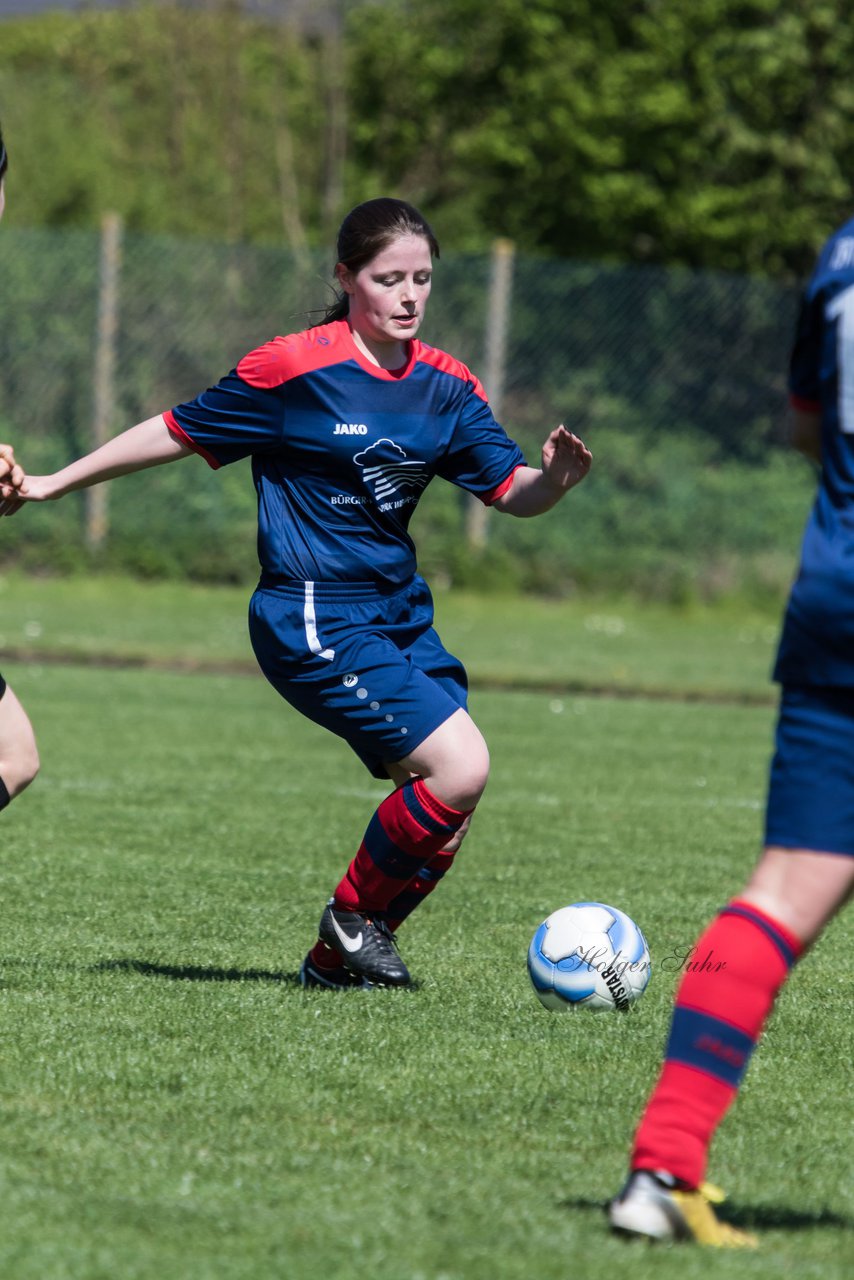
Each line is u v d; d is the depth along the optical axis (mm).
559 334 64188
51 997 15430
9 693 15234
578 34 87688
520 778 31781
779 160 82250
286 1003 15539
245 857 23453
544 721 39906
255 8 93250
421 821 15609
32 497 15312
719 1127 12250
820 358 10242
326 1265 9125
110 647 49094
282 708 40594
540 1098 12773
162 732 36094
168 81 92688
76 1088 12594
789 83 82062
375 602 15766
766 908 9867
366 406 15414
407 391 15586
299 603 15602
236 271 63469
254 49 97500
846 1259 9555
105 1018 14711
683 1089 9742
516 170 88188
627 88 84938
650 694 45531
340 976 16453
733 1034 9750
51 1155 10984
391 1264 9156
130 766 31516
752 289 65125
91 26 96188
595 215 85250
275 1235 9594
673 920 20094
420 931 19359
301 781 30672
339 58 91938
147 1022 14617
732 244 84125
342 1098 12578
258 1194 10328
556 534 64500
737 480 64875
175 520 63969
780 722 10031
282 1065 13391
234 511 64188
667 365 64688
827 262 10250
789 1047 14727
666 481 64562
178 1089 12648
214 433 15461
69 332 62406
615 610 63812
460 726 15594
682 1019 9852
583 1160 11297
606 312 64375
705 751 36219
